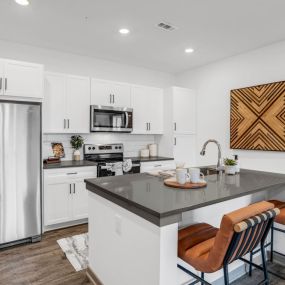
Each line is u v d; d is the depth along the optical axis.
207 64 4.48
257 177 2.35
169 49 3.73
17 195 2.75
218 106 4.29
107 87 3.97
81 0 2.39
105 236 1.89
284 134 3.29
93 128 3.76
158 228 1.32
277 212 1.46
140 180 2.14
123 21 2.83
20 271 2.26
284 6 2.49
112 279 1.80
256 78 3.69
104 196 1.84
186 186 1.85
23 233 2.80
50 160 3.57
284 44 3.35
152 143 4.90
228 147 4.11
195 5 2.47
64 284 2.08
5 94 2.82
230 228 1.23
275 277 2.18
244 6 2.49
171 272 1.36
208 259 1.31
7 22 2.85
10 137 2.69
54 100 3.50
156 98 4.57
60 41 3.43
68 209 3.32
